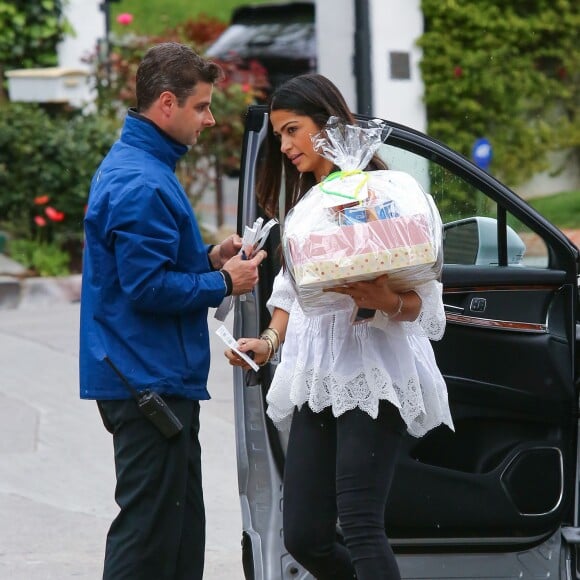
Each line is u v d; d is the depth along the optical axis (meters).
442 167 12.41
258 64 38.53
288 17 42.69
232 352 11.15
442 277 12.34
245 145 12.17
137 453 11.26
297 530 10.88
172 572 11.48
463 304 12.48
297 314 10.93
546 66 37.19
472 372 12.52
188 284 10.95
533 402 12.67
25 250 33.00
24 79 35.94
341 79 32.88
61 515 17.06
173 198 11.03
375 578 10.36
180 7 71.12
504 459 12.58
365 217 9.98
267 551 12.00
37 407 22.25
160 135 11.26
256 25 43.12
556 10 36.47
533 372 12.65
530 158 37.47
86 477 18.75
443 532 12.40
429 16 34.72
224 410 22.17
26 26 39.09
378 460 10.55
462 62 35.16
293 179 11.44
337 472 10.59
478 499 12.36
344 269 9.83
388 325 10.40
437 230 10.16
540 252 12.75
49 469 19.06
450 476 12.31
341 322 10.56
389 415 10.62
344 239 9.88
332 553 10.95
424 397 10.81
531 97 36.94
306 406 11.00
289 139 10.98
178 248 11.16
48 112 36.16
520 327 12.61
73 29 39.97
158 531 11.33
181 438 11.30
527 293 12.64
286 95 10.91
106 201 10.91
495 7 35.44
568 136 37.78
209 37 46.22
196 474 11.80
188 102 11.20
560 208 37.12
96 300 11.20
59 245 33.41
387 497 11.54
